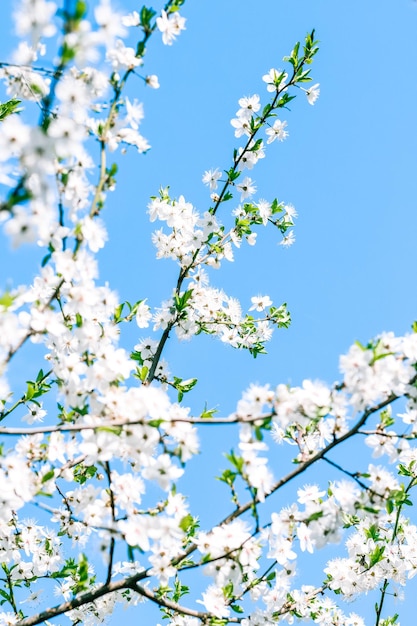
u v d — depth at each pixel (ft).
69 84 11.50
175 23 13.88
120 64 13.15
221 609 14.32
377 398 12.81
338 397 12.35
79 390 13.42
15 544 17.76
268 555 13.92
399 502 17.80
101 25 10.94
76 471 18.38
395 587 20.80
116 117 13.25
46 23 10.66
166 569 13.25
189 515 13.23
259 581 14.61
